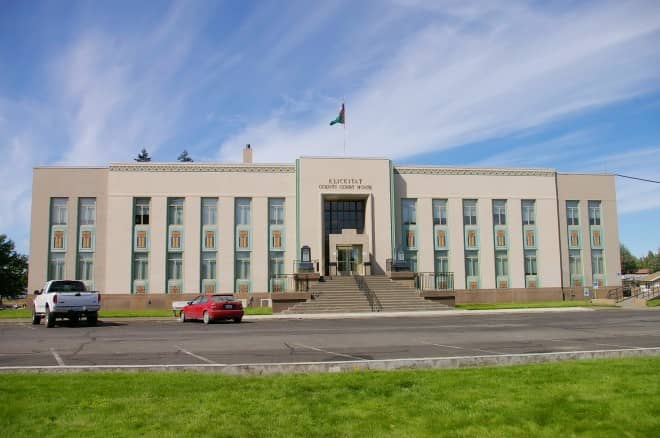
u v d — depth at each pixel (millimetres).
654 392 7949
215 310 25891
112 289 41844
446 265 45312
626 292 47719
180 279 42781
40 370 10172
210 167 44000
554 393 7934
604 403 7406
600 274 47406
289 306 35938
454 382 8711
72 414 7039
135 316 32312
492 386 8438
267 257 43500
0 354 13148
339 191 43812
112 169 43000
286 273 43594
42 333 19156
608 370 9656
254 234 43719
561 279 46500
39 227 42188
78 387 8484
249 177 44250
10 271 83562
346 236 43469
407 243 44969
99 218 42750
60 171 43000
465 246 45656
